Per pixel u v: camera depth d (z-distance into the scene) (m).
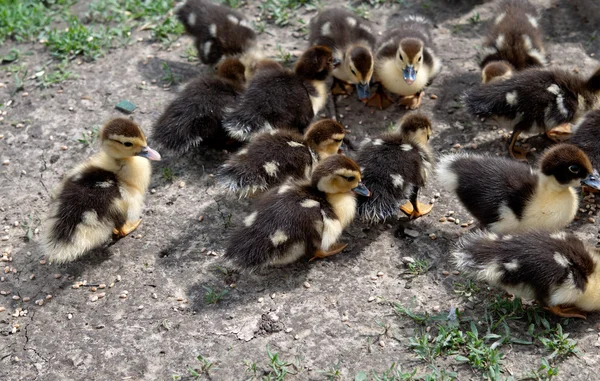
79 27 1.85
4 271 1.49
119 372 1.37
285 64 1.79
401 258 1.47
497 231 1.45
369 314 1.41
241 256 1.42
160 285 1.46
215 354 1.38
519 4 1.77
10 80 1.78
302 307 1.42
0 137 1.67
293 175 1.51
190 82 1.63
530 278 1.35
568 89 1.57
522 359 1.35
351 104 1.72
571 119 1.58
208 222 1.53
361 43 1.76
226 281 1.46
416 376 1.34
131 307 1.44
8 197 1.58
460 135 1.65
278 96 1.59
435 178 1.58
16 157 1.64
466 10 1.89
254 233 1.42
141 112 1.71
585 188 1.54
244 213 1.54
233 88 1.63
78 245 1.44
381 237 1.50
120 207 1.47
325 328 1.40
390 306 1.42
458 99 1.71
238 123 1.58
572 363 1.34
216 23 1.75
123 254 1.50
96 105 1.73
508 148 1.62
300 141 1.53
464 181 1.47
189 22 1.78
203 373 1.36
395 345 1.38
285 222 1.42
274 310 1.42
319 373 1.35
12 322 1.43
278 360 1.37
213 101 1.60
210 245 1.50
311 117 1.62
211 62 1.77
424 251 1.48
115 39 1.85
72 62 1.81
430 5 1.90
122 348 1.39
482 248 1.38
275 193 1.45
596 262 1.36
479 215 1.47
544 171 1.42
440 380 1.34
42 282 1.47
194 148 1.63
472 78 1.75
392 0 1.91
